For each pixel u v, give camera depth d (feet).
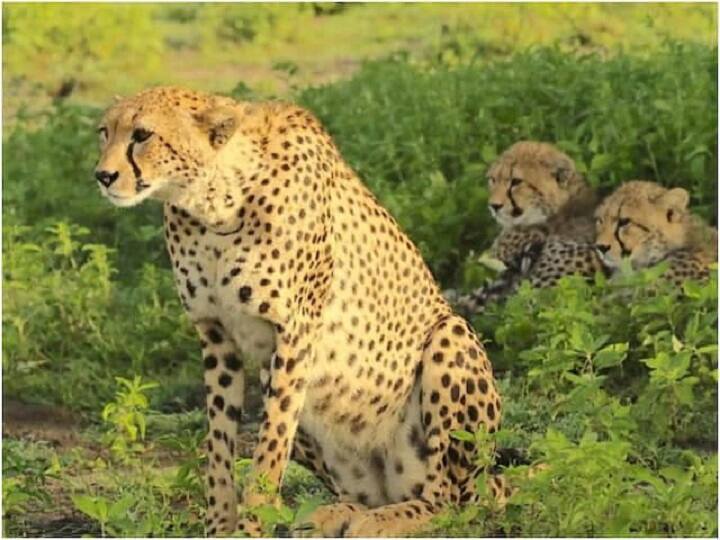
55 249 58.34
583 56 60.70
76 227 54.80
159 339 49.14
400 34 84.33
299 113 35.17
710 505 34.91
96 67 83.25
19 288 51.80
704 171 54.34
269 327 34.58
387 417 35.73
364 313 35.19
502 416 41.47
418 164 56.54
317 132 35.29
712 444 40.73
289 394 34.24
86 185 62.75
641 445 39.42
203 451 38.27
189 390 46.91
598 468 32.63
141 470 37.60
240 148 33.86
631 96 57.26
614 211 50.85
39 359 49.21
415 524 34.37
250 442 42.39
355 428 35.60
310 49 84.12
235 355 35.04
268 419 34.17
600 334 44.60
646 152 54.90
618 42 74.54
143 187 33.35
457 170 56.90
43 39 83.82
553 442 33.04
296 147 34.50
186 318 49.29
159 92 33.81
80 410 46.09
